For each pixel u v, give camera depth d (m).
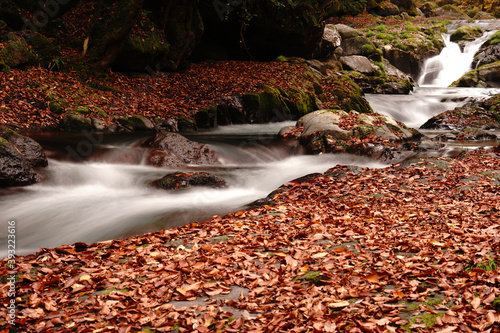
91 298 4.27
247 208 8.04
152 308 4.07
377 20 36.41
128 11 17.27
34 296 4.32
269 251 5.35
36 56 16.00
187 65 21.75
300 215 7.00
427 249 5.07
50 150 11.28
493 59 31.30
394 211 7.09
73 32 18.03
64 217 7.70
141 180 9.90
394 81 26.20
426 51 32.50
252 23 23.31
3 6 16.41
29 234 6.99
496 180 8.86
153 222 7.46
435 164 10.22
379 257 4.92
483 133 15.49
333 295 4.06
